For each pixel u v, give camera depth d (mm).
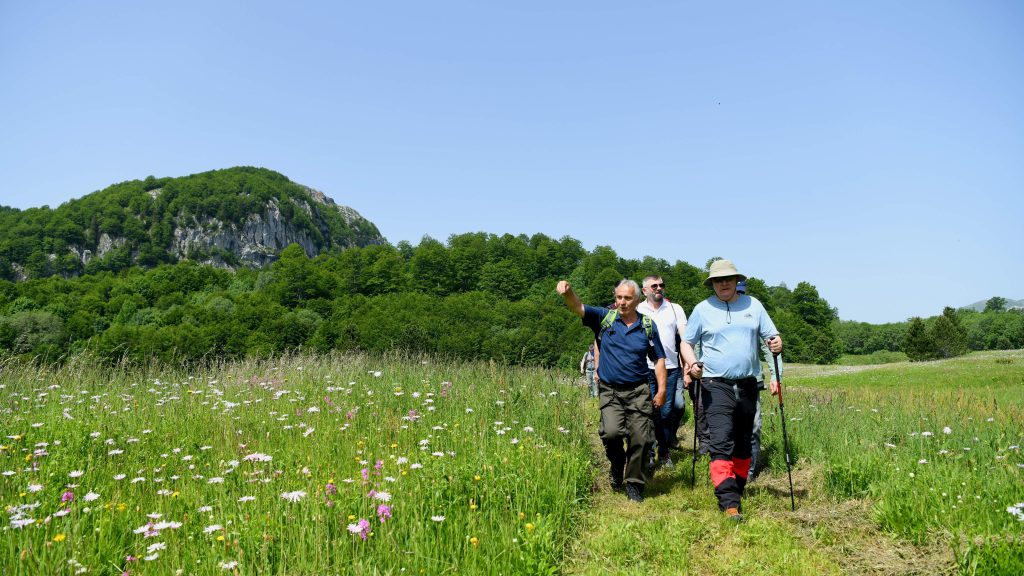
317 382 9219
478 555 3504
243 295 118312
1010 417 7395
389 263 141125
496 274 134250
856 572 3656
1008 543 3516
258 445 5902
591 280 128375
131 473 4887
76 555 3174
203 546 3467
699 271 131625
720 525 4438
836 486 5141
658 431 6438
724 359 5000
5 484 4219
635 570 3617
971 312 150625
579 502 4840
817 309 117188
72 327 79250
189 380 9906
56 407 7449
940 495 4445
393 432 6340
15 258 187250
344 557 3336
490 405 7539
